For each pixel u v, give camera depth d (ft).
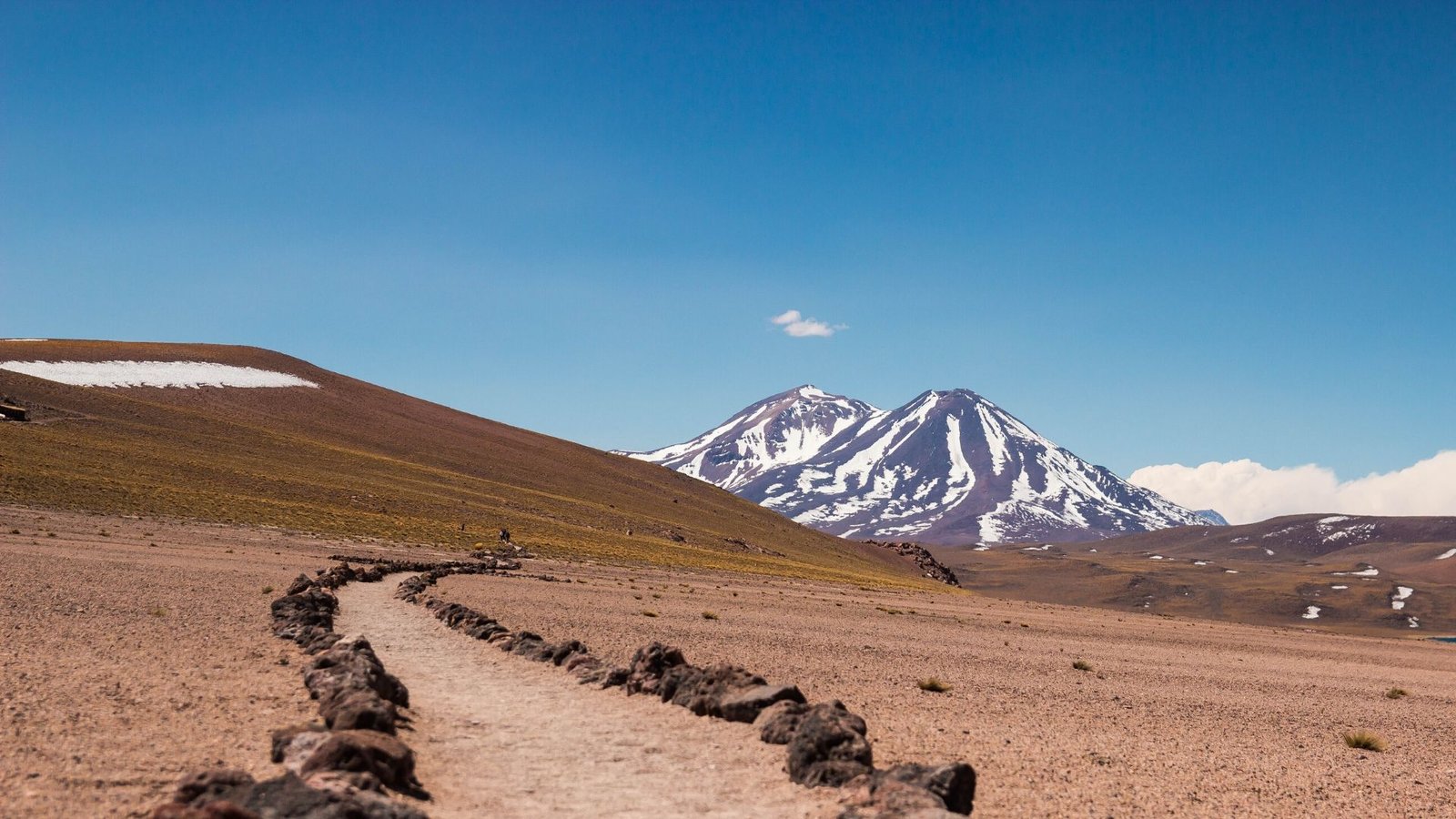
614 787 44.98
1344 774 65.10
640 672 72.43
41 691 56.44
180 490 327.67
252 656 78.38
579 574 277.44
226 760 43.88
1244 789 56.75
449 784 44.14
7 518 228.84
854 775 44.45
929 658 126.52
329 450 514.27
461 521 402.11
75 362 583.58
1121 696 101.71
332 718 48.03
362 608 134.21
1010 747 62.90
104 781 39.32
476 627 106.22
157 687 60.85
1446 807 57.00
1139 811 48.11
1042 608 402.72
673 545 481.87
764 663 101.71
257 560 208.74
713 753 52.13
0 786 37.40
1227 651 203.41
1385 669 182.80
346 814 32.40
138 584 132.46
